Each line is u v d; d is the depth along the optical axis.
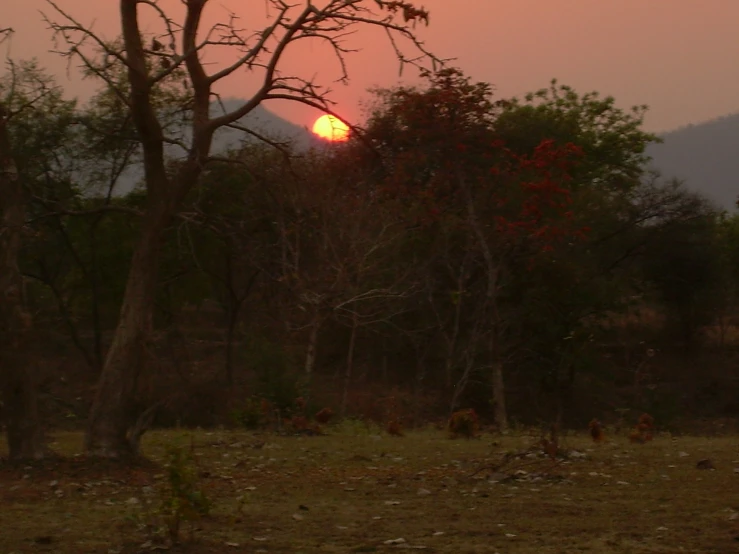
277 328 26.62
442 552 6.59
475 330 26.78
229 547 6.70
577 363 30.94
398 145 23.16
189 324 39.94
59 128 16.39
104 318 35.38
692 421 33.72
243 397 26.36
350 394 27.22
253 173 12.43
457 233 26.72
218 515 7.98
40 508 8.43
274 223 14.09
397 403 26.61
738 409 35.38
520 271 29.81
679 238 37.88
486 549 6.66
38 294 29.84
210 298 40.66
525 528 7.43
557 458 11.40
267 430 17.25
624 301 36.25
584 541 6.92
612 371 35.56
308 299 13.30
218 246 25.83
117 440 10.40
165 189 10.80
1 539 7.05
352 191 21.52
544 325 30.81
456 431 15.64
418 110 22.81
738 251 45.50
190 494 7.05
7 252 10.36
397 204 23.53
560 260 29.83
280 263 13.63
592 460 11.49
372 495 9.23
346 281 17.92
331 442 14.65
